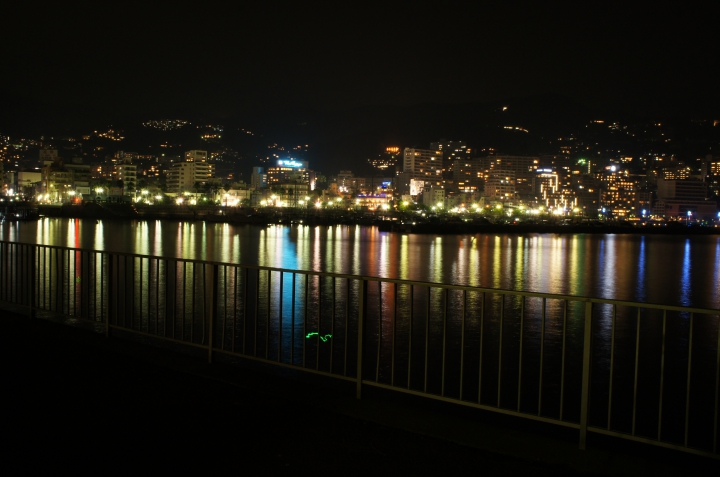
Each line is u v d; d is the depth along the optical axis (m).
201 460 5.59
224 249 88.62
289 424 6.57
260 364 16.61
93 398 7.31
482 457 5.82
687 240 167.75
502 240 139.88
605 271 67.81
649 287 54.03
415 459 5.73
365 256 82.56
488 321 27.34
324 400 7.38
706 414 14.46
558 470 5.59
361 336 7.65
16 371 8.37
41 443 5.93
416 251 94.94
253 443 6.01
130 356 9.25
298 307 28.08
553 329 25.78
